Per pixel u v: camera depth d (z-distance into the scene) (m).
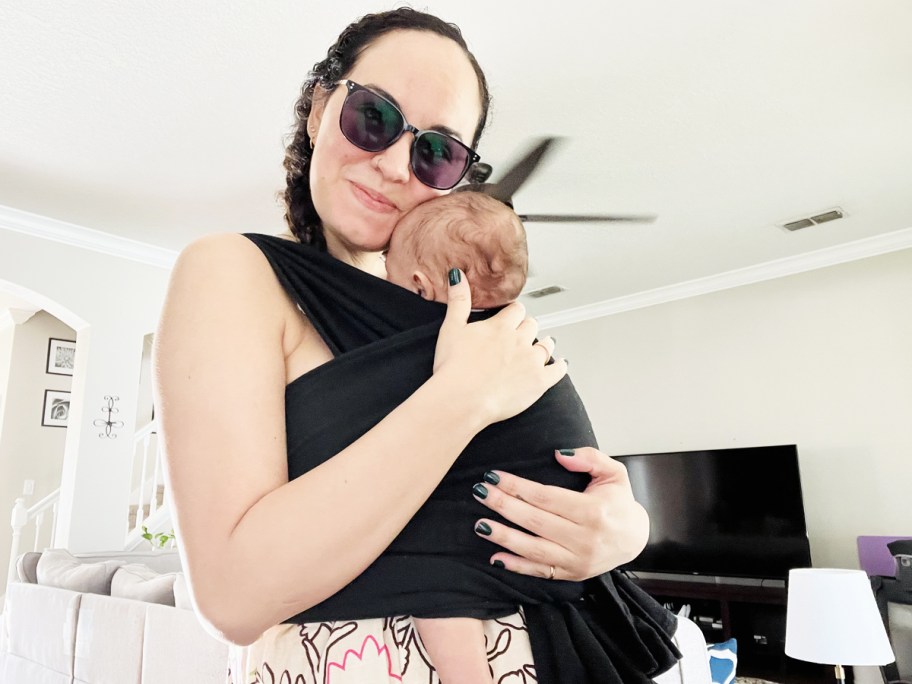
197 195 3.65
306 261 0.63
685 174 3.41
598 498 0.61
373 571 0.53
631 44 2.44
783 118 2.93
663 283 5.17
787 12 2.29
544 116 2.88
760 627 4.33
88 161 3.28
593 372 5.73
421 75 0.74
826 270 4.54
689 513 4.70
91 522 3.95
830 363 4.45
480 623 0.55
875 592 3.54
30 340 5.75
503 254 0.80
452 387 0.53
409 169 0.75
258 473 0.49
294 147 0.82
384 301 0.64
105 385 4.14
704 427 5.01
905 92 2.75
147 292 4.42
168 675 1.82
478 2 2.21
